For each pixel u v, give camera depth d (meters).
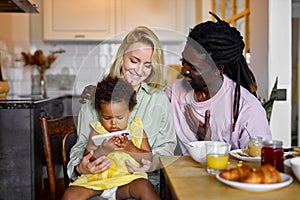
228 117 1.80
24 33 4.77
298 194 1.06
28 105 2.75
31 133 2.75
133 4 4.74
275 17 2.74
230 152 1.58
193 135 1.70
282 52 2.76
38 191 2.89
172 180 1.21
